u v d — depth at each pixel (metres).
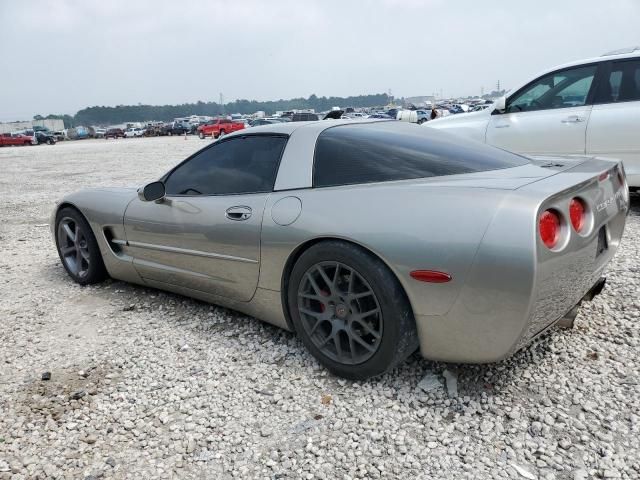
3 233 6.51
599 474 1.86
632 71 5.31
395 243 2.21
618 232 2.75
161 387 2.61
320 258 2.47
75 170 16.02
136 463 2.07
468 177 2.39
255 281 2.85
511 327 2.05
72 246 4.25
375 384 2.51
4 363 2.93
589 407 2.23
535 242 1.96
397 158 2.62
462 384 2.45
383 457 2.02
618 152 5.34
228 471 2.01
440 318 2.19
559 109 5.77
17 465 2.08
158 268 3.49
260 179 2.92
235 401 2.46
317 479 1.93
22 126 99.44
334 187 2.60
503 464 1.95
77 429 2.31
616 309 3.15
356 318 2.42
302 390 2.50
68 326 3.40
